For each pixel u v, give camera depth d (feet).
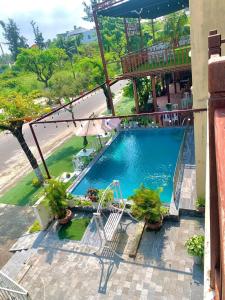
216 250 4.25
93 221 28.89
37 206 28.35
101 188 37.47
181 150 38.01
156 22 175.52
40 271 24.02
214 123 3.04
